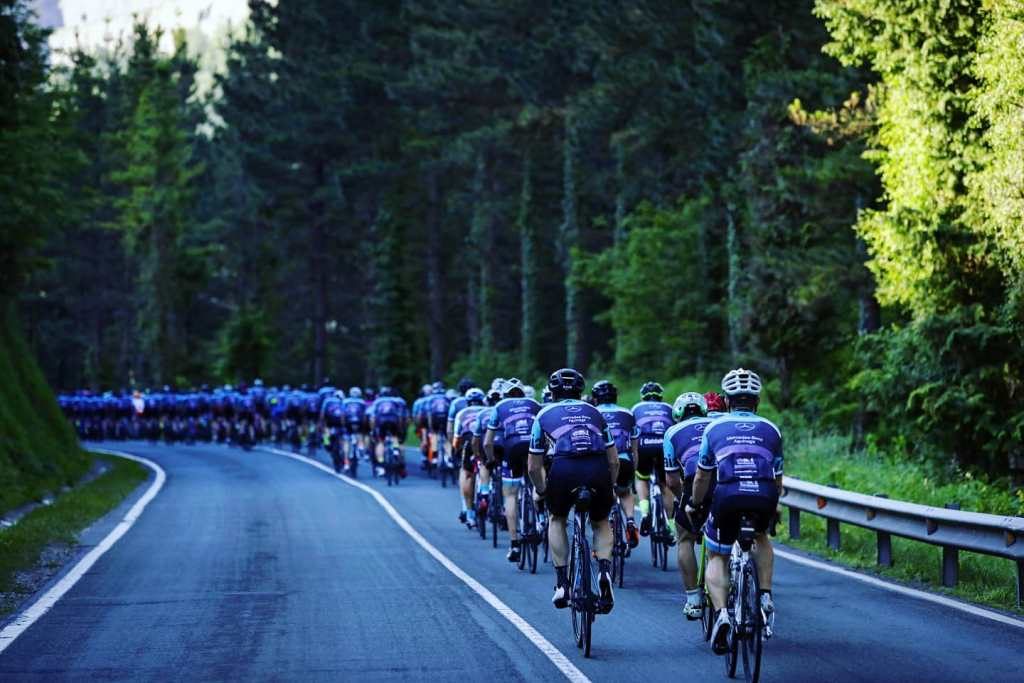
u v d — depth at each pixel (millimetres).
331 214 149750
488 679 15664
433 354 137625
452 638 18469
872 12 40531
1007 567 26078
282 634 18984
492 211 132375
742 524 15414
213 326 190625
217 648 17953
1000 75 34062
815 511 29828
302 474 57156
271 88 158375
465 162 132625
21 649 17984
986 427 38594
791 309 59625
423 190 140875
